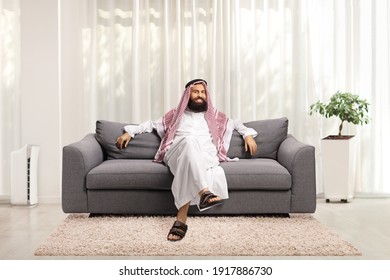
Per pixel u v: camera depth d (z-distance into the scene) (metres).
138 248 2.84
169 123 4.31
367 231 3.43
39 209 4.37
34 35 4.68
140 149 4.36
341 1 5.14
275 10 5.16
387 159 5.14
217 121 4.36
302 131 5.14
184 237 3.12
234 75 5.13
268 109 5.19
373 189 5.15
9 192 5.13
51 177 4.71
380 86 5.13
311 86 5.10
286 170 3.78
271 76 5.18
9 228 3.56
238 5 5.13
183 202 3.29
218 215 3.93
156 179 3.74
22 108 4.69
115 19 5.16
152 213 3.88
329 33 5.14
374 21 5.11
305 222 3.63
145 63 5.13
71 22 5.09
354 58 5.13
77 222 3.63
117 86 5.18
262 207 3.78
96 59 5.15
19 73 5.13
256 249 2.83
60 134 4.76
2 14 5.12
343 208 4.41
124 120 5.18
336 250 2.81
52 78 4.70
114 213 3.96
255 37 5.18
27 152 4.54
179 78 5.14
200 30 5.18
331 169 4.70
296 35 5.15
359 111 4.75
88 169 3.83
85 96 5.09
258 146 4.38
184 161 3.38
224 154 4.23
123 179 3.74
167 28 5.11
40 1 4.68
